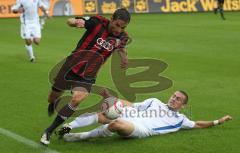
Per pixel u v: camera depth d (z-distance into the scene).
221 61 40.50
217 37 58.50
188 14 97.75
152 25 74.06
